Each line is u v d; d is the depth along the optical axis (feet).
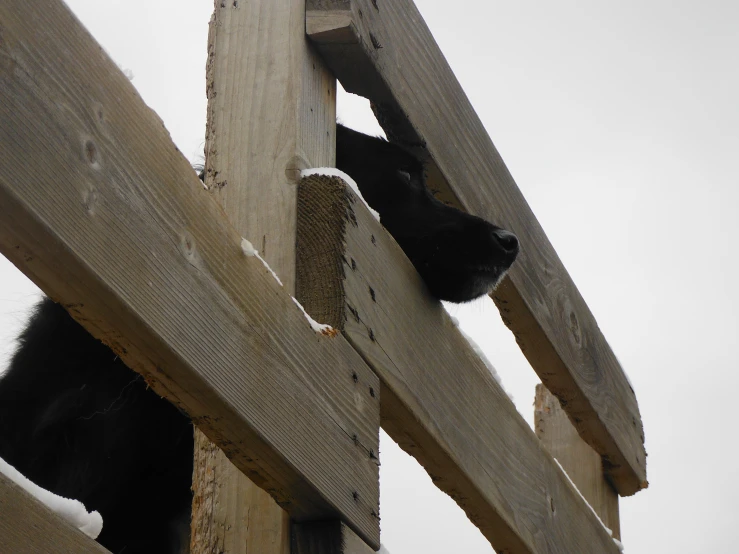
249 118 15.02
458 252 21.40
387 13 17.30
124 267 8.77
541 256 22.71
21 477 8.35
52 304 20.42
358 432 12.80
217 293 10.20
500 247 20.54
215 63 15.66
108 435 19.62
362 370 13.34
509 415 18.47
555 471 20.49
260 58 15.39
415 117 17.78
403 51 17.74
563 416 26.35
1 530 7.59
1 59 7.68
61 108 8.25
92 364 19.90
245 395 10.34
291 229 14.05
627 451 25.11
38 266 8.23
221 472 12.88
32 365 20.06
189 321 9.62
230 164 14.82
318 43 15.74
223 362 10.07
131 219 8.96
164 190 9.55
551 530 19.43
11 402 20.01
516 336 21.97
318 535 12.08
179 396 9.95
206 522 12.68
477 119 20.83
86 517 8.91
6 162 7.59
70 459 19.60
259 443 10.55
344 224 13.91
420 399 14.96
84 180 8.41
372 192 23.91
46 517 8.08
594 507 25.18
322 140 15.55
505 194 21.59
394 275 15.31
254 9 15.81
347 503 12.15
